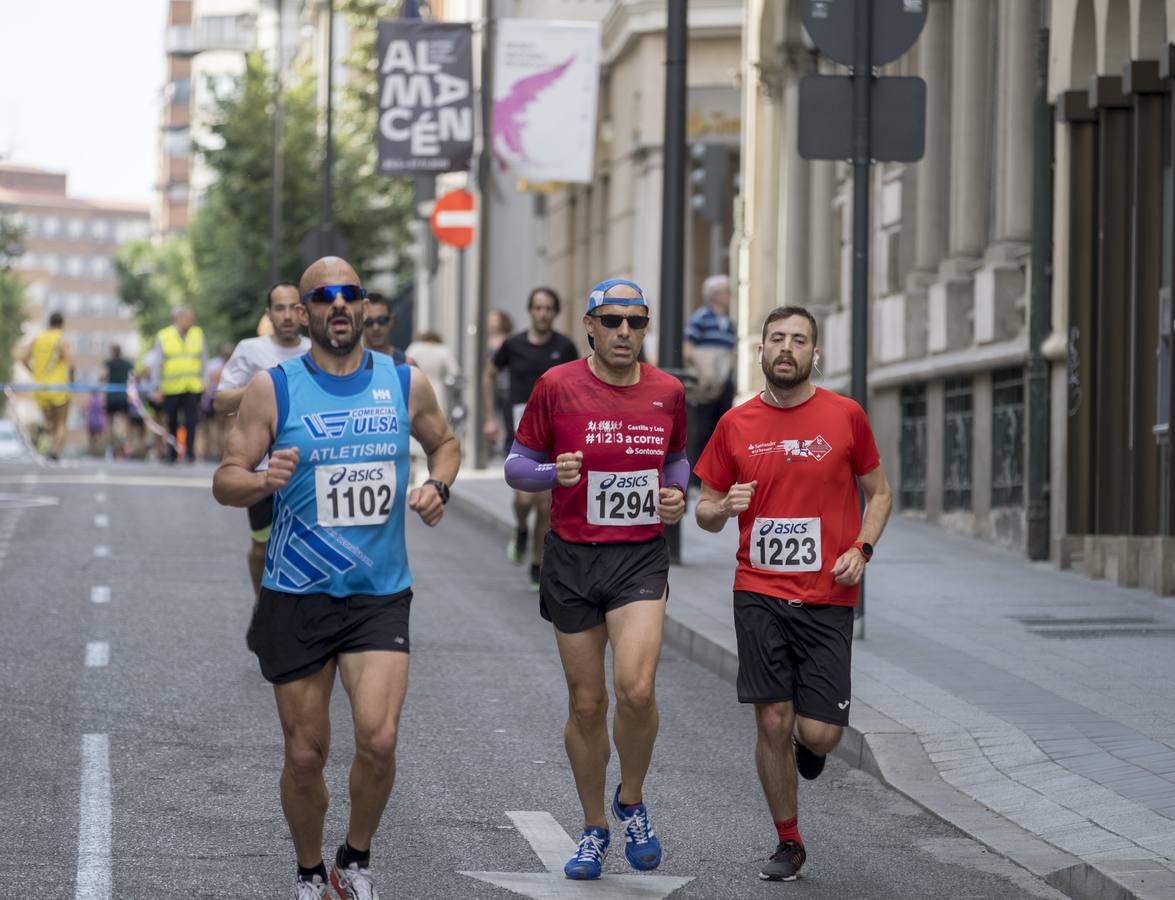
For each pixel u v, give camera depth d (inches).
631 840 408.2
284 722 365.1
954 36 1118.4
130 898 371.6
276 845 417.7
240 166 3088.1
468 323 2202.3
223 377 621.9
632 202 2041.1
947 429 1118.4
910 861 422.3
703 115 2010.3
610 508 409.4
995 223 1073.5
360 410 366.9
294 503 365.1
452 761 513.7
